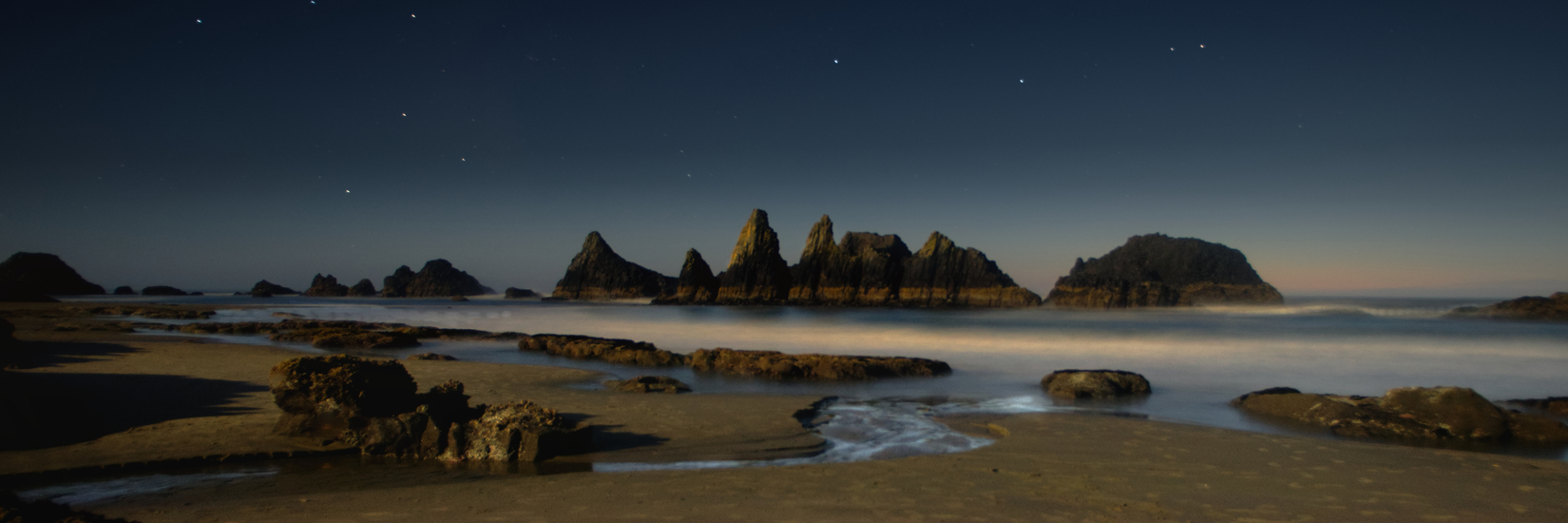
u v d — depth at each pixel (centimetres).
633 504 755
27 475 866
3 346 2142
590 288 19125
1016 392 1861
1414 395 1337
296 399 1077
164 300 15288
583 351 2734
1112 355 2945
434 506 745
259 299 18138
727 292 14988
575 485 853
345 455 1019
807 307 13312
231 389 1525
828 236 15512
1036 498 795
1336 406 1384
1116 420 1377
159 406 1316
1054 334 4206
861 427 1347
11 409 1022
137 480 875
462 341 3422
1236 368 2472
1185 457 1040
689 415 1390
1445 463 1000
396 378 1140
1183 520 711
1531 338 3647
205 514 710
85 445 1015
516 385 1802
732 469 968
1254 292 10556
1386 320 5644
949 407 1605
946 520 703
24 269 16200
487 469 962
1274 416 1474
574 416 1360
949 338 3997
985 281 13550
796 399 1606
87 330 3619
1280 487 861
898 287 14300
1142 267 14425
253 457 981
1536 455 1132
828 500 779
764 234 15338
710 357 2423
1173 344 3444
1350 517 730
